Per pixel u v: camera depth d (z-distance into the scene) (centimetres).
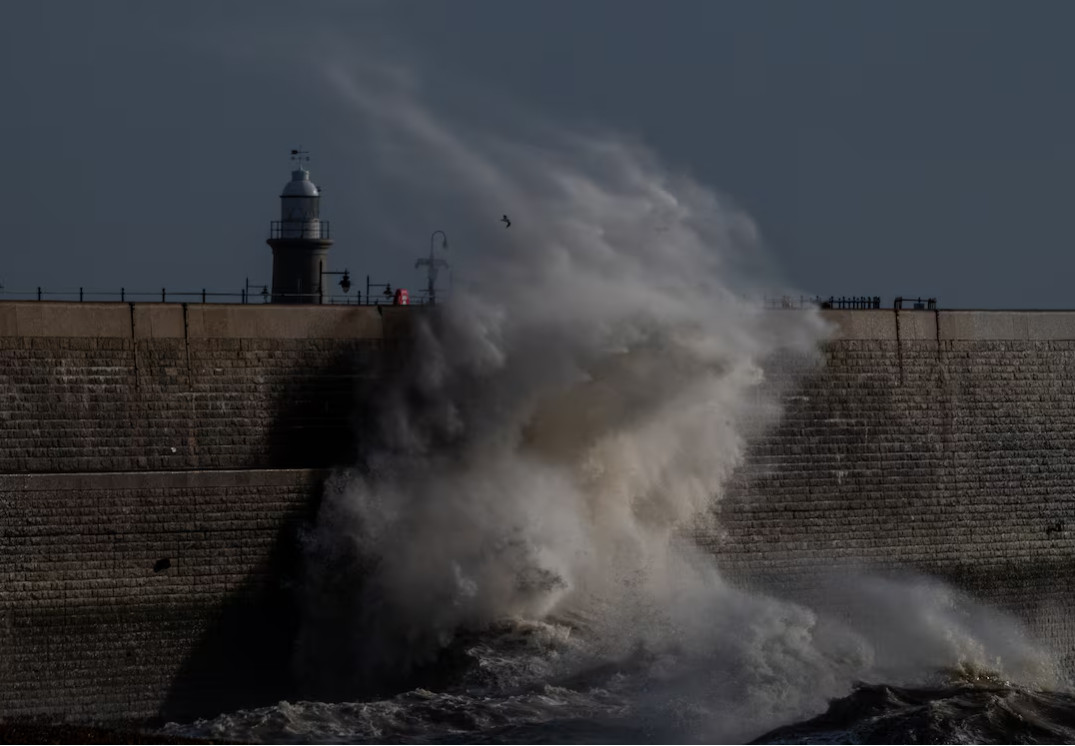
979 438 15988
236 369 13500
